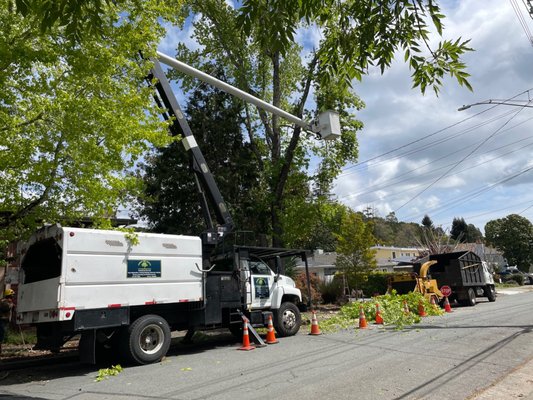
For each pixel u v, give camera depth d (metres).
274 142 23.98
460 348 9.65
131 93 10.09
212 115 21.30
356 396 6.19
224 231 12.52
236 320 12.04
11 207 9.60
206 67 22.84
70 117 8.91
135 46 9.60
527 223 64.38
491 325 13.27
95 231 9.23
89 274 8.99
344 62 4.29
